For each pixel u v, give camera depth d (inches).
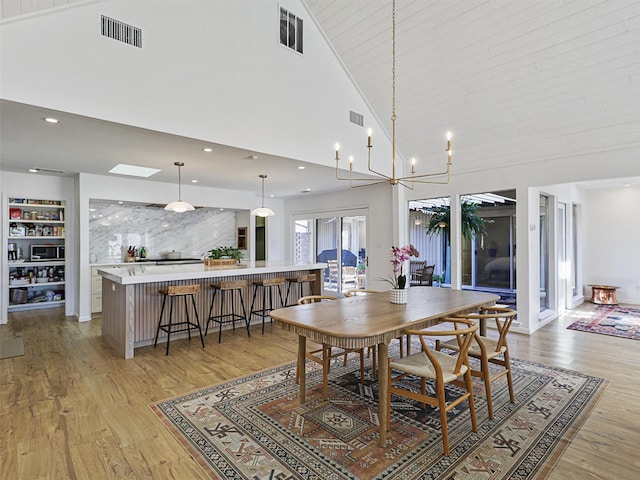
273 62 171.0
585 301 288.2
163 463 80.0
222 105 151.9
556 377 129.3
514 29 147.7
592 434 91.9
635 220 275.4
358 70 200.4
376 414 102.7
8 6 102.1
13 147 157.0
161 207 273.1
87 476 75.5
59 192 231.9
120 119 124.6
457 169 215.5
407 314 104.6
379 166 227.6
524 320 190.2
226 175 223.9
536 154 183.5
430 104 196.4
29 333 188.7
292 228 336.5
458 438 90.2
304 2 183.5
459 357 90.2
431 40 166.9
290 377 130.0
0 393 115.3
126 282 148.3
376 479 75.0
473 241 225.5
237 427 95.3
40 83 109.2
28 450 84.3
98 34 120.3
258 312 198.7
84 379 127.3
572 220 267.1
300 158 182.4
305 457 82.5
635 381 125.5
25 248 241.3
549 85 158.4
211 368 139.2
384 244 254.7
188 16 141.9
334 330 86.3
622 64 139.4
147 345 169.0
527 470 77.7
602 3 127.9
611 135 159.8
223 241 316.2
